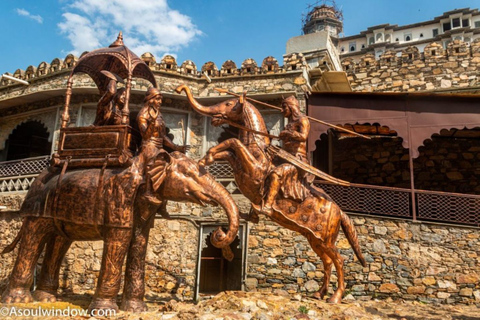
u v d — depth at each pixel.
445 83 14.81
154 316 5.91
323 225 7.36
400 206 11.05
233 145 7.04
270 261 10.70
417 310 8.48
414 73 15.28
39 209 6.70
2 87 13.63
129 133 6.80
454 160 14.06
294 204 7.30
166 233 11.27
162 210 7.09
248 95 12.33
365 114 12.07
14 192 12.61
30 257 6.75
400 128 11.80
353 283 10.26
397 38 52.25
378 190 13.70
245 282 10.67
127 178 6.39
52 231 6.89
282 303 6.76
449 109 11.72
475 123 11.51
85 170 6.70
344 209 11.12
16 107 13.84
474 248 10.12
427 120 11.74
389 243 10.48
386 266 10.30
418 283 10.08
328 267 7.68
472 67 14.70
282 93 12.14
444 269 10.09
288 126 7.62
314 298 7.64
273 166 7.27
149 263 11.05
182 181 6.57
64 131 7.07
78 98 12.69
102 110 7.32
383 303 9.30
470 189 13.63
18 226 12.11
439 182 13.96
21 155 16.39
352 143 15.23
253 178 7.00
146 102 6.79
